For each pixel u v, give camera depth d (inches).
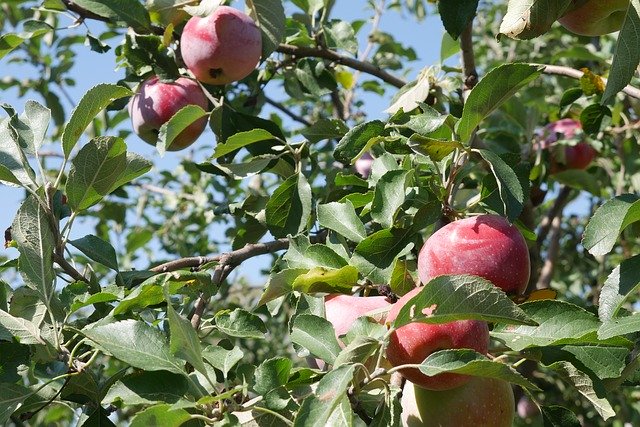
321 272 39.6
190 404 34.1
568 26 41.3
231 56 50.6
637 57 37.6
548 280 68.7
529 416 66.1
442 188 40.1
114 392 36.0
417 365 34.2
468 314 34.4
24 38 53.3
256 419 35.9
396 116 43.7
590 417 77.0
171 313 34.3
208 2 51.3
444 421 37.2
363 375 36.4
